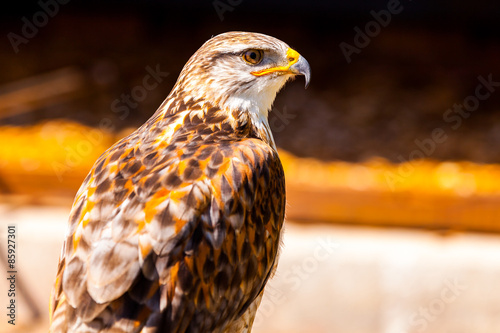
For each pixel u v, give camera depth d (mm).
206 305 5484
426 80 22922
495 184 16844
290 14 25250
